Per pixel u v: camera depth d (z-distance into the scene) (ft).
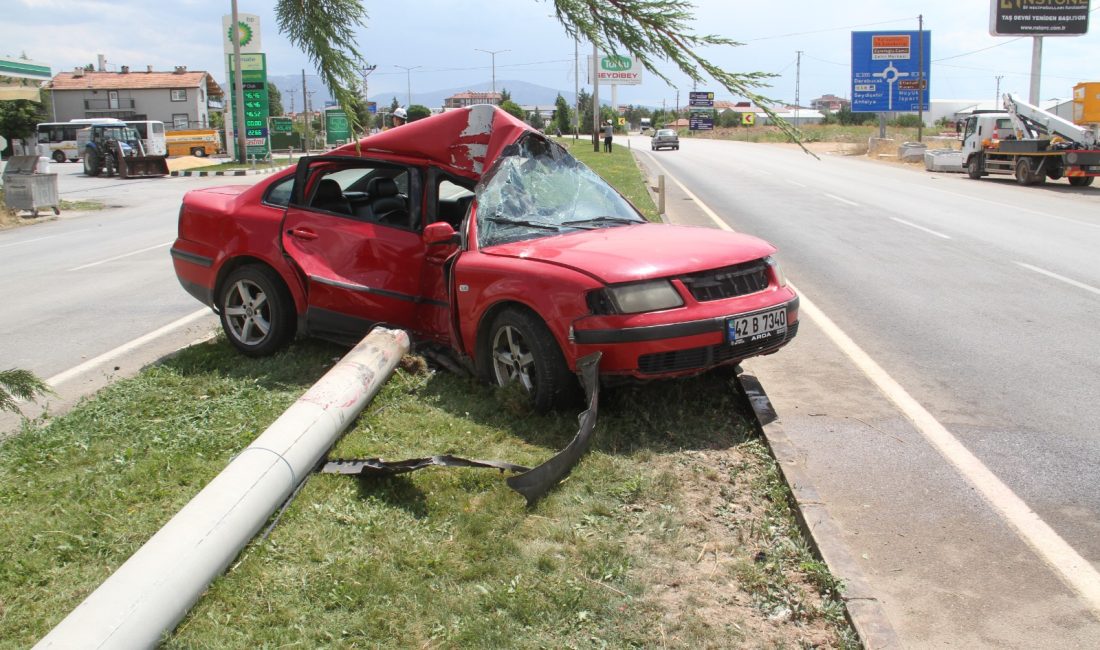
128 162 117.29
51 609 10.27
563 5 4.75
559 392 16.24
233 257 21.65
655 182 83.82
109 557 11.50
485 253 17.81
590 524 12.07
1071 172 79.77
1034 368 20.48
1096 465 14.62
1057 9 121.60
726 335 15.90
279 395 18.35
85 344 25.76
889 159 142.20
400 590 10.32
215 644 9.26
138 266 42.11
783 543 11.66
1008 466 14.66
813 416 17.31
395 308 20.22
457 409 17.08
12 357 24.40
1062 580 11.05
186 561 9.96
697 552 11.39
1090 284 31.30
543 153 20.48
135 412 17.56
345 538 11.73
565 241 17.66
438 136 19.99
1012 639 9.85
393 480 13.42
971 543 12.06
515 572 10.71
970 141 97.25
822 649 9.35
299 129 182.91
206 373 20.27
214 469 14.37
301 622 9.73
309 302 20.51
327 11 5.12
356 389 16.06
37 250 50.55
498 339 17.48
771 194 72.79
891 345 22.86
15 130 173.68
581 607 9.92
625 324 15.24
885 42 168.96
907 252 39.96
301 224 20.89
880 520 12.78
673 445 15.19
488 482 13.30
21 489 13.70
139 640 8.93
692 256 16.42
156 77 247.70
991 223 51.78
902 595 10.79
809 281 32.63
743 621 9.84
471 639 9.34
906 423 16.84
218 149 189.67
